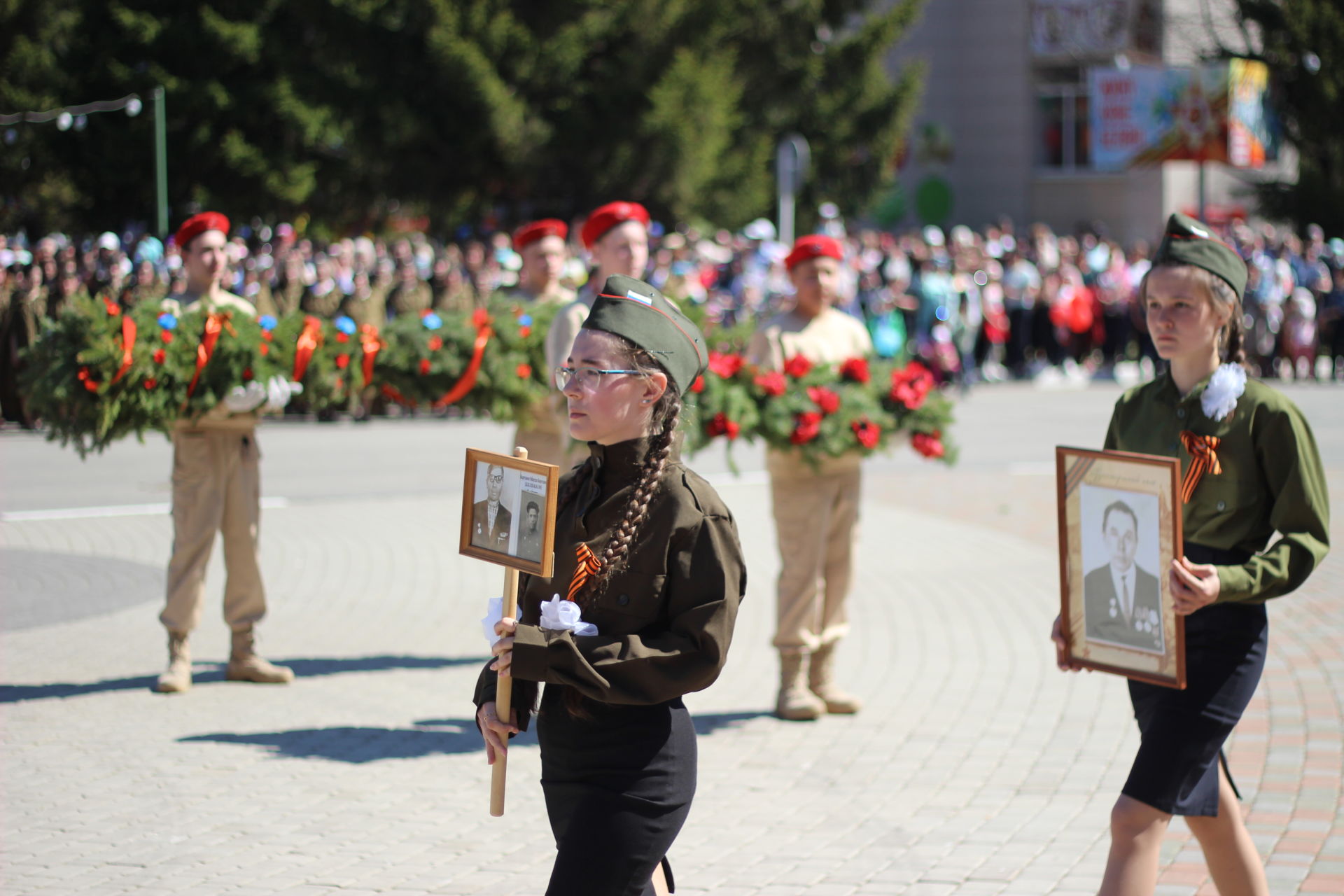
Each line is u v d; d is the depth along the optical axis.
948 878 4.72
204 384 6.75
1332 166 35.41
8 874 4.73
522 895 4.59
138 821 5.27
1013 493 13.70
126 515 12.16
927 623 8.59
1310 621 8.44
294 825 5.25
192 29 29.94
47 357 6.73
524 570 3.04
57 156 31.22
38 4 33.50
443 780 5.80
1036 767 5.90
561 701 3.13
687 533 3.07
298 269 19.25
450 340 7.40
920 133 39.78
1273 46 34.69
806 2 33.28
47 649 7.86
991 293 24.38
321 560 10.36
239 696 7.00
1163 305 3.87
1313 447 3.72
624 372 3.08
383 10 27.66
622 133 28.41
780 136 35.16
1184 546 3.85
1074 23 38.00
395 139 27.91
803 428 6.38
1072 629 3.63
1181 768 3.61
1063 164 38.91
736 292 23.03
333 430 18.25
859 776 5.84
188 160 31.08
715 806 5.50
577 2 28.27
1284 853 4.87
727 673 7.57
